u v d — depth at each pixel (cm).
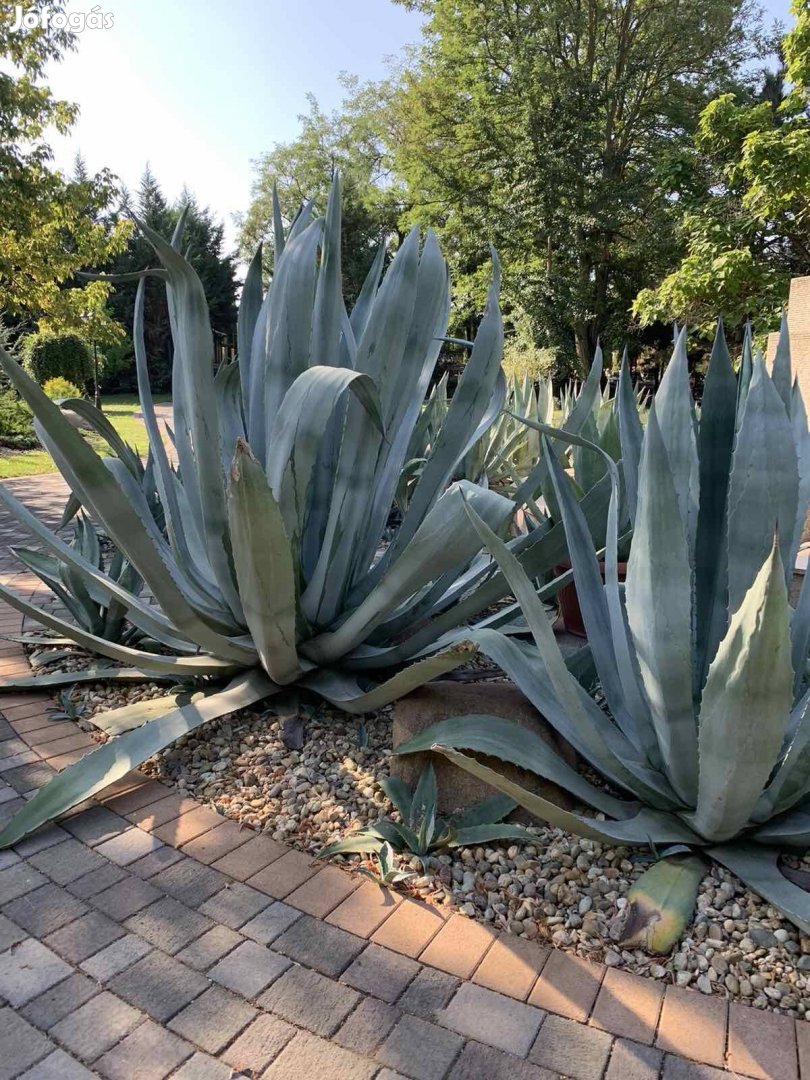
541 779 228
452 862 199
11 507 278
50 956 162
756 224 1240
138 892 184
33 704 295
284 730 263
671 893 178
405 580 238
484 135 2144
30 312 1528
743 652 153
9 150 1130
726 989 155
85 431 1497
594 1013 148
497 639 227
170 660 269
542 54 2052
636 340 2331
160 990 152
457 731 215
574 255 2156
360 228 3297
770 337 787
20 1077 132
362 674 298
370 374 262
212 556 266
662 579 179
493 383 282
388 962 162
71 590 341
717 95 2122
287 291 275
